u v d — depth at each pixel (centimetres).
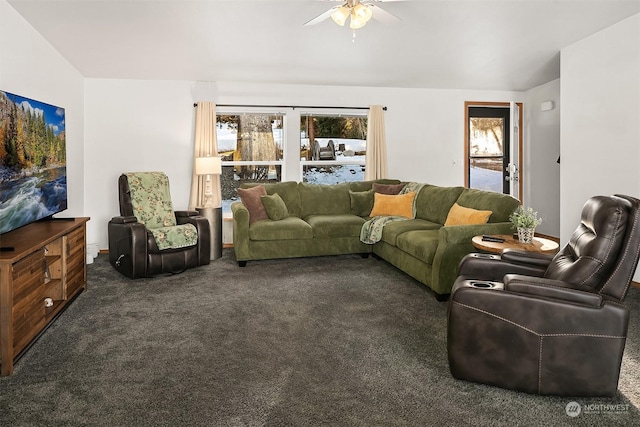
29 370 246
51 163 390
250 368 249
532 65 565
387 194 572
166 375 240
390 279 443
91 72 542
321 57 526
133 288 412
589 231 249
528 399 217
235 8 405
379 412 205
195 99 595
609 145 432
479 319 227
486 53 523
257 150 634
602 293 223
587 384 216
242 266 497
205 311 348
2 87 343
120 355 266
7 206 302
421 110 669
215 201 592
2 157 295
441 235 376
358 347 279
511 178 664
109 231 485
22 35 381
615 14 405
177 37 459
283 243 506
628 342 284
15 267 250
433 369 249
